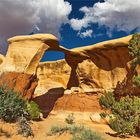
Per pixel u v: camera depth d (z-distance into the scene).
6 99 17.16
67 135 15.80
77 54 33.34
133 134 21.91
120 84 29.17
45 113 35.06
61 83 42.84
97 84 31.61
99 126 27.84
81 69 33.03
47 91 38.47
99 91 31.23
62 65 43.69
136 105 21.25
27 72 29.72
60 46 32.56
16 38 31.27
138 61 24.83
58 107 34.50
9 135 14.44
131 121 21.31
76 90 33.56
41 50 30.59
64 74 43.16
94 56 32.19
